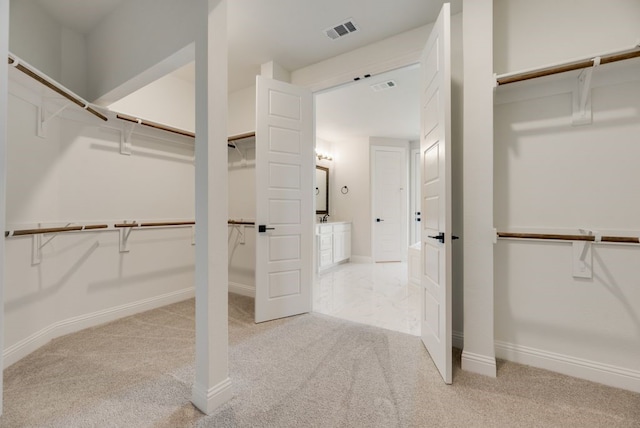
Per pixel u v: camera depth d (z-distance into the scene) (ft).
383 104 13.71
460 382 5.69
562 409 4.89
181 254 10.93
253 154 11.49
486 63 5.98
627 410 4.85
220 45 5.06
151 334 7.84
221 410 4.86
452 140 7.45
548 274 6.08
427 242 6.98
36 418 4.61
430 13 7.27
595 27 5.67
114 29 7.65
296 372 6.05
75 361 6.39
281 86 9.24
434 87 6.40
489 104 5.97
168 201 10.53
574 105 5.81
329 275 15.93
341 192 20.61
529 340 6.27
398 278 15.20
